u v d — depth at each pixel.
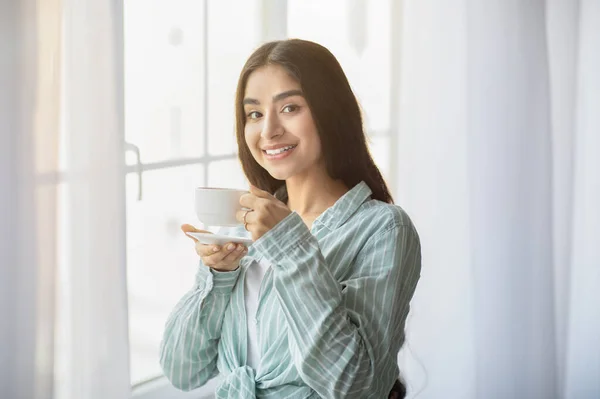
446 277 2.51
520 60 2.39
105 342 1.49
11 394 1.39
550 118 2.46
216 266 1.39
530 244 2.47
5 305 1.37
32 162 1.36
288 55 1.36
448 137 2.44
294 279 1.25
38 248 1.38
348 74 2.42
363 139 1.45
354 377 1.24
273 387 1.37
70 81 1.42
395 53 2.54
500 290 2.46
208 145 2.03
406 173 2.43
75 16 1.41
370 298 1.30
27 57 1.34
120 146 1.48
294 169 1.38
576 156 2.91
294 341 1.28
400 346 1.44
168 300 2.01
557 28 2.54
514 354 2.49
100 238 1.46
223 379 1.43
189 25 1.95
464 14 2.40
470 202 2.44
